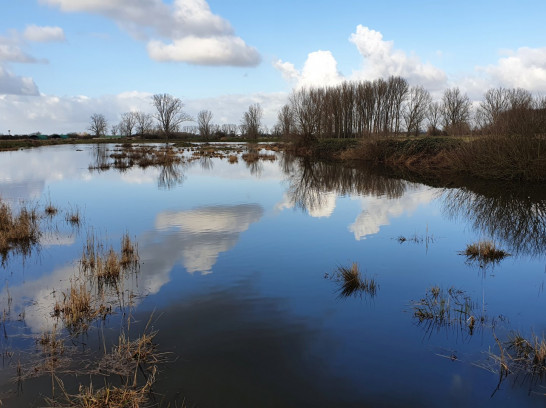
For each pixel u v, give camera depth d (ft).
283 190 66.08
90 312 21.20
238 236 36.60
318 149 145.69
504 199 54.03
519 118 66.23
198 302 22.49
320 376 15.69
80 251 32.17
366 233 37.70
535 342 17.20
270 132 327.06
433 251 32.07
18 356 17.25
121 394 14.34
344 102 185.37
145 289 24.40
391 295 23.49
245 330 19.33
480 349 17.61
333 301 22.62
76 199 57.06
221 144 249.34
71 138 327.88
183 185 72.23
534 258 30.25
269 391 14.79
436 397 14.46
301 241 34.91
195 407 13.93
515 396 14.46
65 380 15.55
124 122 352.08
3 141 217.56
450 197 56.80
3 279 26.27
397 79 187.93
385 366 16.35
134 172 94.12
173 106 307.37
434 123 190.39
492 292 24.00
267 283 25.27
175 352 17.44
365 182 75.00
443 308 21.53
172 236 36.55
